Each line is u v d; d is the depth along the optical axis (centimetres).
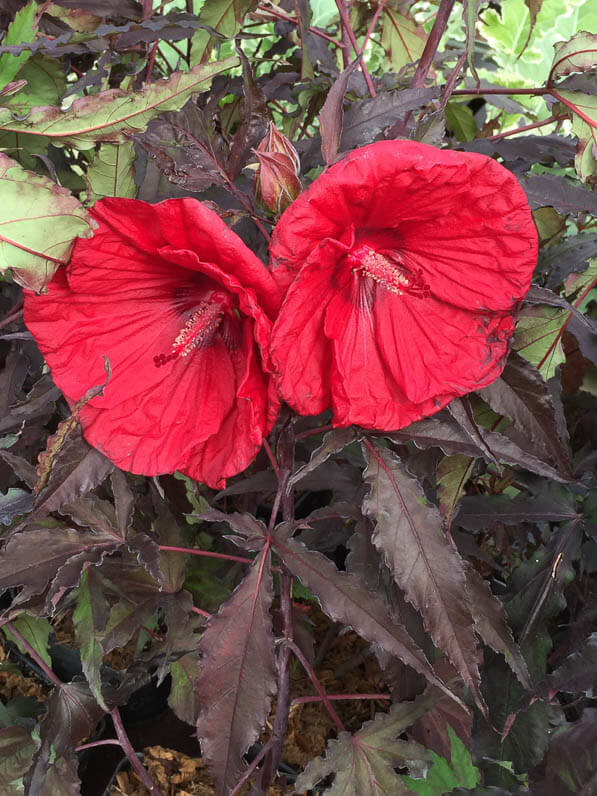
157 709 78
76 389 41
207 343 43
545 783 51
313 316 39
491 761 55
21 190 36
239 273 36
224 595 65
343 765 52
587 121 51
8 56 48
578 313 44
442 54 72
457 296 42
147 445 42
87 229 37
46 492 42
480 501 58
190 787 70
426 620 45
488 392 46
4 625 58
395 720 53
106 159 44
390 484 46
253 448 39
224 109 67
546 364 53
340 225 38
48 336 41
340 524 62
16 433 55
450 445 46
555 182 52
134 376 42
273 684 45
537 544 71
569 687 49
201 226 35
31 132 42
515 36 85
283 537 47
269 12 64
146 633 70
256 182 44
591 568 58
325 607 46
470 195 38
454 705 60
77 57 70
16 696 75
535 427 46
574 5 82
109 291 41
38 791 53
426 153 36
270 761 54
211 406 42
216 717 45
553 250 54
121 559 57
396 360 43
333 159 44
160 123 48
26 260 38
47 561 49
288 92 67
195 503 59
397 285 41
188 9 64
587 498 56
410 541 46
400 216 40
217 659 45
